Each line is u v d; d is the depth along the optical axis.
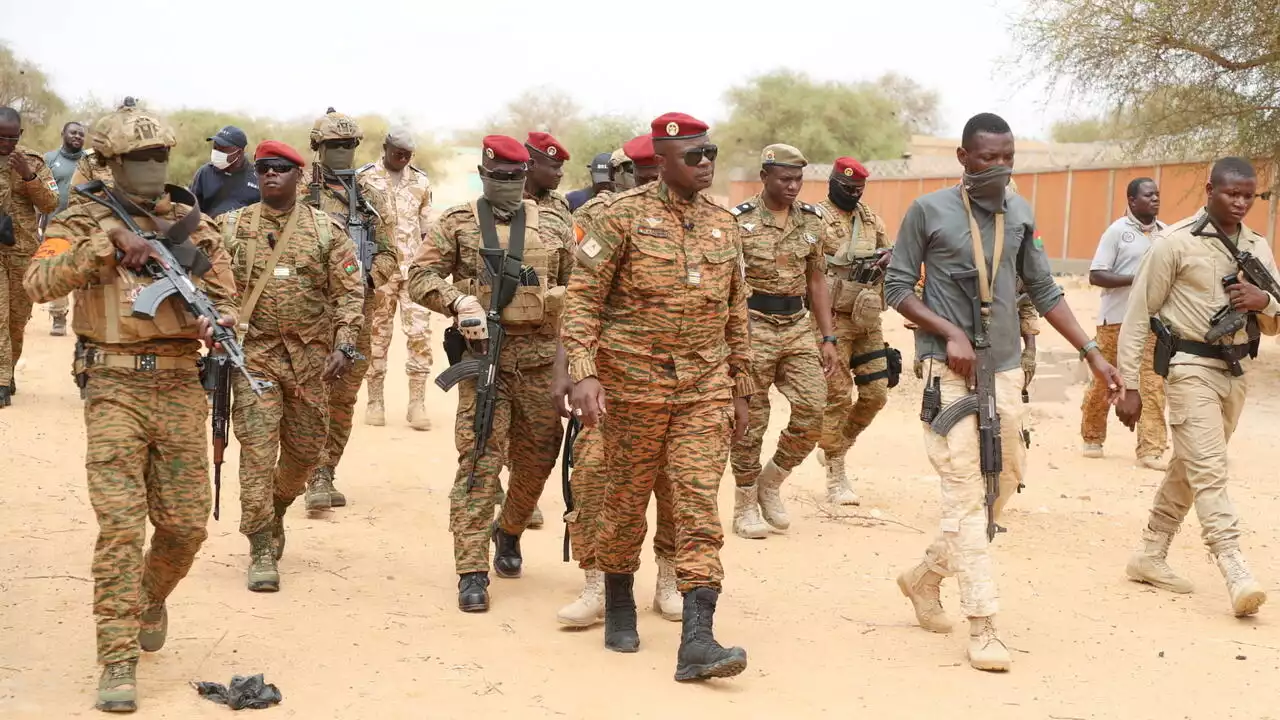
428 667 5.16
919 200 5.63
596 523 5.75
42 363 13.23
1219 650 5.71
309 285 6.46
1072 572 7.07
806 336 7.64
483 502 6.08
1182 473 6.60
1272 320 6.52
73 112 46.16
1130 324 6.46
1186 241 6.34
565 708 4.76
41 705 4.55
